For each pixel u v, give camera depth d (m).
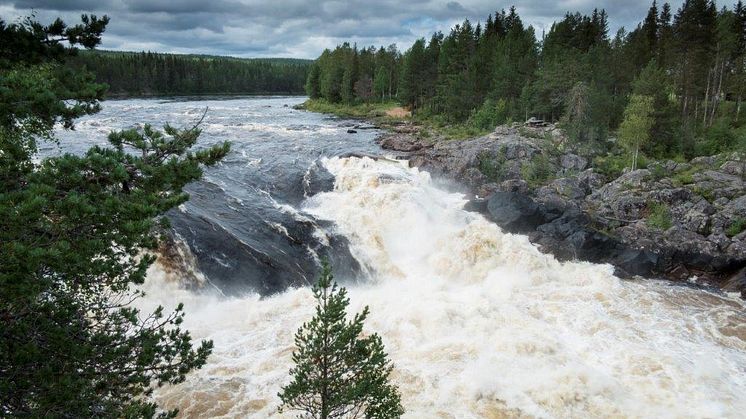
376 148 51.56
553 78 63.47
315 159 42.59
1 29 9.58
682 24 65.00
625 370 18.08
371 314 21.84
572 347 19.73
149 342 9.68
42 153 36.25
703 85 62.78
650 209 35.28
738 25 70.31
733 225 31.81
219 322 21.00
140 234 8.80
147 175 9.82
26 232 7.78
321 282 11.47
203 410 15.45
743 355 19.48
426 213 32.09
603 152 49.41
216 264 23.44
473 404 16.09
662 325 21.88
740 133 50.59
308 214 30.34
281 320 21.41
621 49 70.31
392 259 29.19
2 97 8.45
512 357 18.61
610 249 29.78
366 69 120.75
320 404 12.03
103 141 43.22
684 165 42.09
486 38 93.88
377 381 11.70
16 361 7.73
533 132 55.53
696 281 27.55
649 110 43.34
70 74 10.30
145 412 8.95
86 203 8.01
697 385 17.17
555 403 16.11
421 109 93.00
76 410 8.24
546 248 29.98
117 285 9.77
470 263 27.80
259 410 15.51
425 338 20.03
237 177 35.38
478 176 42.50
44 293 8.91
